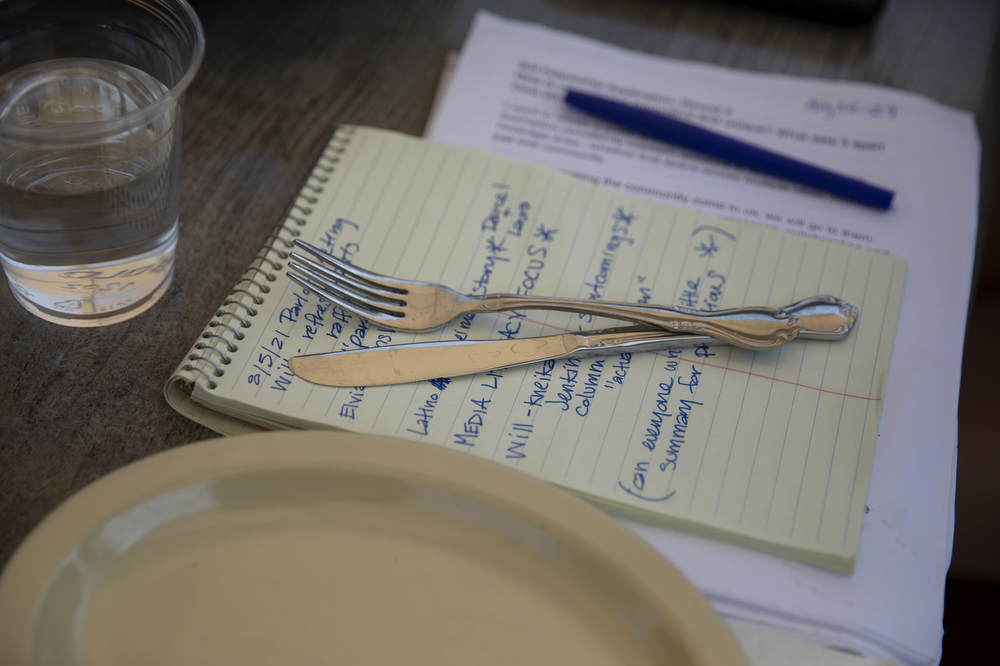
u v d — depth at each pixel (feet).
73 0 1.90
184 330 1.95
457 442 1.86
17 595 1.68
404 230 2.03
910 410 1.95
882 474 1.90
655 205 2.09
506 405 1.90
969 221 2.14
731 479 1.86
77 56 1.94
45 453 1.86
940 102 2.29
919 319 2.03
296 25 2.30
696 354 1.95
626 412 1.90
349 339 1.93
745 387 1.93
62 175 1.82
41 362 1.91
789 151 2.21
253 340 1.91
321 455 1.77
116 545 1.74
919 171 2.19
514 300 1.96
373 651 1.73
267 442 1.77
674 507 1.84
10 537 1.81
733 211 2.14
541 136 2.20
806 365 1.95
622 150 2.20
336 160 2.08
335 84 2.23
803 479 1.87
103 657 1.71
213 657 1.72
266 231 2.05
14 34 1.90
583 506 1.76
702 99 2.27
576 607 1.75
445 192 2.07
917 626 1.81
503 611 1.75
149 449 1.87
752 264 2.04
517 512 1.76
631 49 2.33
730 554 1.84
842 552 1.82
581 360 1.94
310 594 1.75
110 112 1.92
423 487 1.77
